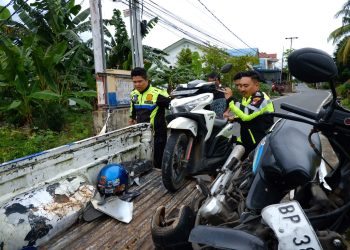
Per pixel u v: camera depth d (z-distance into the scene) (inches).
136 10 342.3
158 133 181.3
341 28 941.8
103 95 260.5
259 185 76.8
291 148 73.2
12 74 293.1
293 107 75.7
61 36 422.0
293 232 57.5
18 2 403.5
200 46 925.8
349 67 959.6
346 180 69.3
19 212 97.4
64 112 341.1
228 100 175.5
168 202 130.0
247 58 856.9
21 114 329.4
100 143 140.9
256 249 58.4
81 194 117.6
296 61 60.2
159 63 505.4
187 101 149.8
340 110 65.7
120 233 106.2
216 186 86.9
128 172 135.2
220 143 159.2
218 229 63.4
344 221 66.6
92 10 260.1
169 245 83.4
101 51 264.2
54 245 99.3
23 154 235.0
